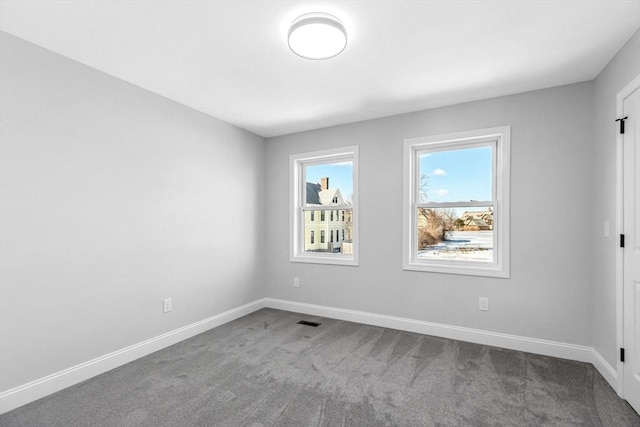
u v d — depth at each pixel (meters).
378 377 2.36
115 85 2.59
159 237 2.94
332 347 2.92
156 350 2.86
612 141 2.24
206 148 3.45
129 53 2.24
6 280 1.97
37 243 2.11
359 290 3.65
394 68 2.45
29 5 1.72
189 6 1.74
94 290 2.43
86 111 2.39
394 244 3.45
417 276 3.32
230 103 3.16
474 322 3.04
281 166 4.24
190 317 3.23
